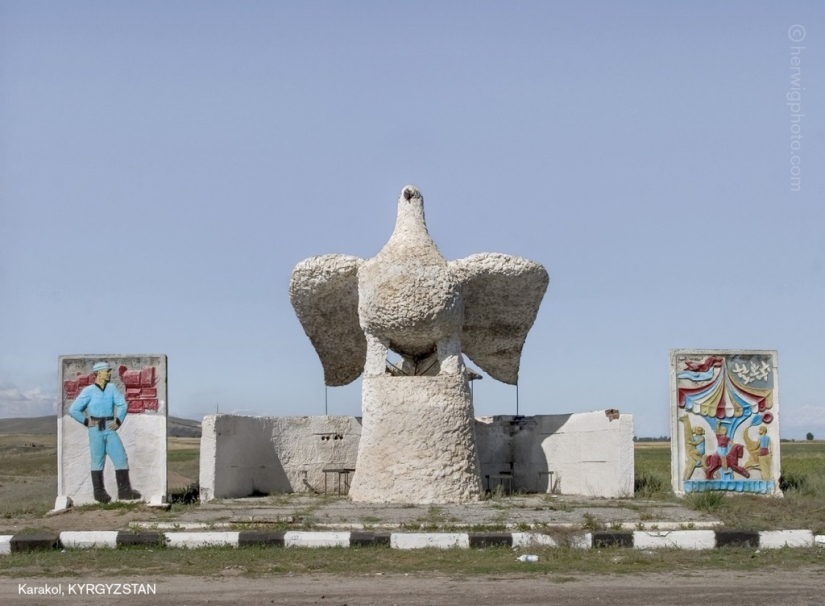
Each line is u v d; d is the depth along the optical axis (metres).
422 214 19.48
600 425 19.80
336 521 15.31
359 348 22.27
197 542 13.62
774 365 19.11
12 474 35.44
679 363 18.88
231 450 20.50
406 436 18.41
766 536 13.75
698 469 18.77
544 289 20.67
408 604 9.96
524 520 15.35
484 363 22.50
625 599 10.20
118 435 18.05
